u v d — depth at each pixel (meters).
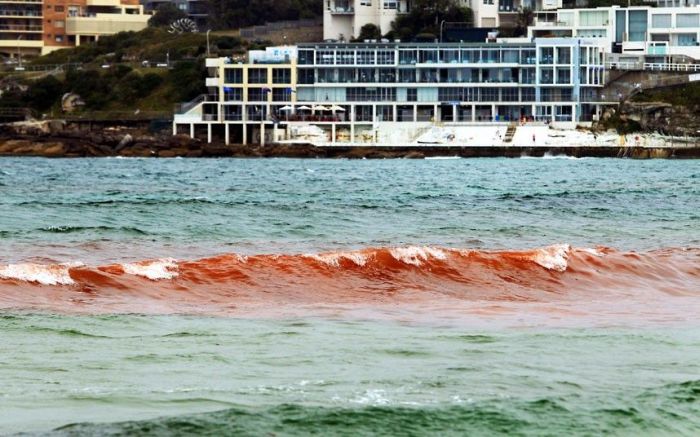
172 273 119.25
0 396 77.50
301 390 79.00
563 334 97.25
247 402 76.44
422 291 120.56
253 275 121.12
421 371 84.06
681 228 183.50
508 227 180.38
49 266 115.50
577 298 120.88
